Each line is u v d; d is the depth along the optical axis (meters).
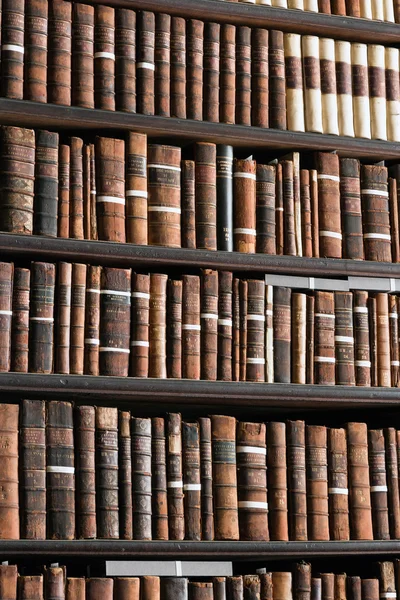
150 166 2.60
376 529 2.60
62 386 2.39
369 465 2.64
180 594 2.40
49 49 2.55
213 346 2.55
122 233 2.53
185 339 2.53
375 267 2.75
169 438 2.47
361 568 2.69
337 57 2.84
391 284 2.78
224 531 2.46
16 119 2.52
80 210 2.50
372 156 2.84
